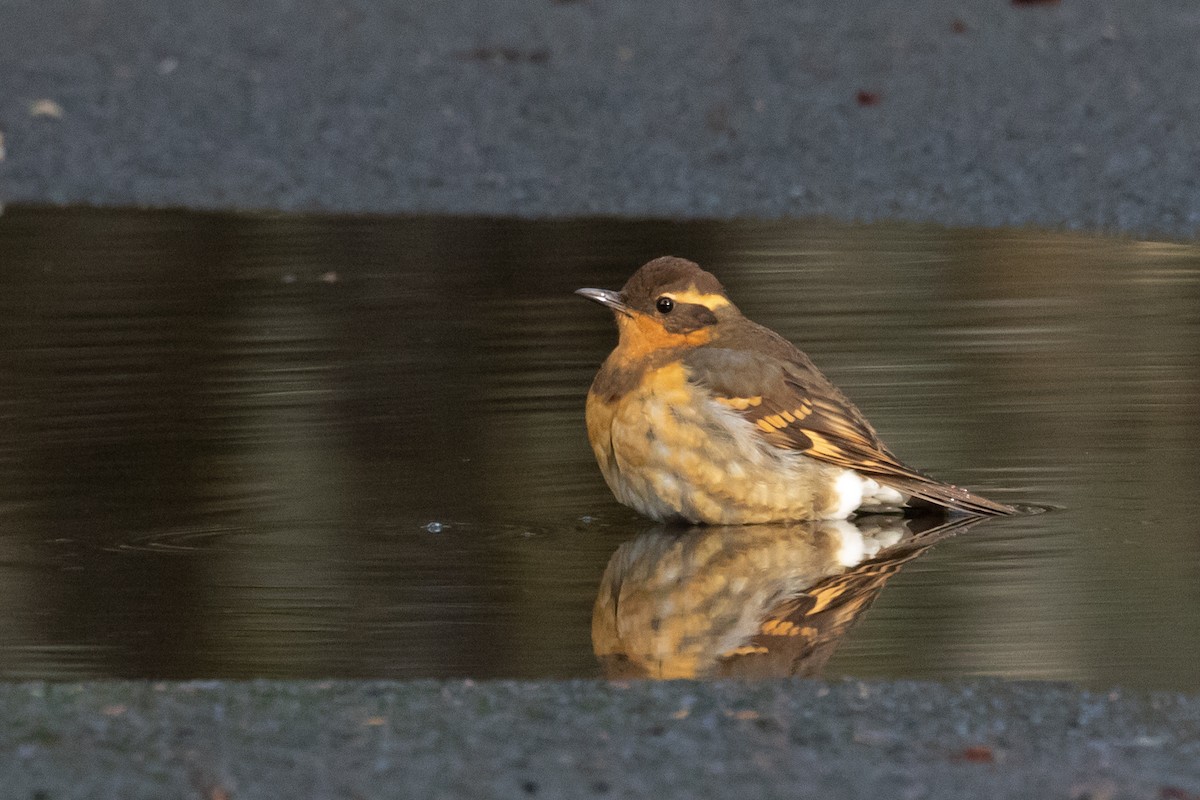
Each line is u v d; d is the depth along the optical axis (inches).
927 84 968.3
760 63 1015.6
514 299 697.0
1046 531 473.4
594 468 524.7
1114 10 1099.3
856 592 430.6
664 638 398.3
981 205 817.5
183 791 313.7
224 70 1036.5
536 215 826.2
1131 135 887.1
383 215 834.8
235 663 383.2
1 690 360.2
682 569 449.7
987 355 613.9
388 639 398.0
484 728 338.6
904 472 487.2
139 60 1056.8
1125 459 522.3
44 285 721.0
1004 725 340.8
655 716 344.5
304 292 709.9
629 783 316.2
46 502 492.4
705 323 494.0
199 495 498.0
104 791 313.3
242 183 880.9
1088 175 845.2
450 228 809.5
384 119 954.1
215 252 775.1
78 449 532.1
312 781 317.1
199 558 452.8
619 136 920.9
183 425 552.1
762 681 365.4
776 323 650.2
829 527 488.4
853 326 646.5
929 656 384.2
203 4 1181.1
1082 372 595.5
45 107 976.9
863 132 908.6
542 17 1127.6
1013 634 398.3
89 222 828.0
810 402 489.7
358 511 486.6
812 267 730.2
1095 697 355.6
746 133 914.7
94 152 922.7
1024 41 1037.2
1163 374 592.4
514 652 389.7
